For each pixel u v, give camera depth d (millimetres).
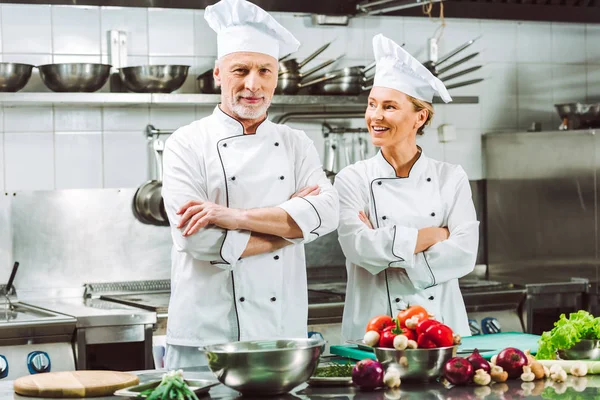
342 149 5164
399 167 3283
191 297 2910
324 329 4273
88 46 4691
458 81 5473
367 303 3213
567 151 4930
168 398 2021
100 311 4035
